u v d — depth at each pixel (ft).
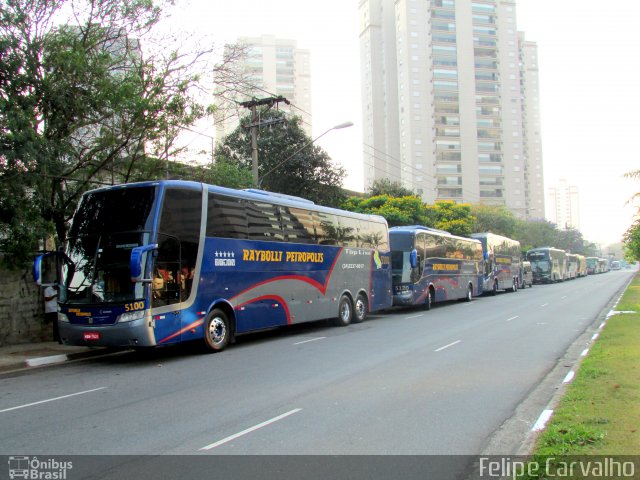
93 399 26.50
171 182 38.65
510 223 208.23
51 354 41.19
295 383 29.01
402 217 119.34
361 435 19.58
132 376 32.81
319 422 21.29
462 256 100.07
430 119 319.88
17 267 45.37
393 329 55.67
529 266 163.43
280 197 52.60
